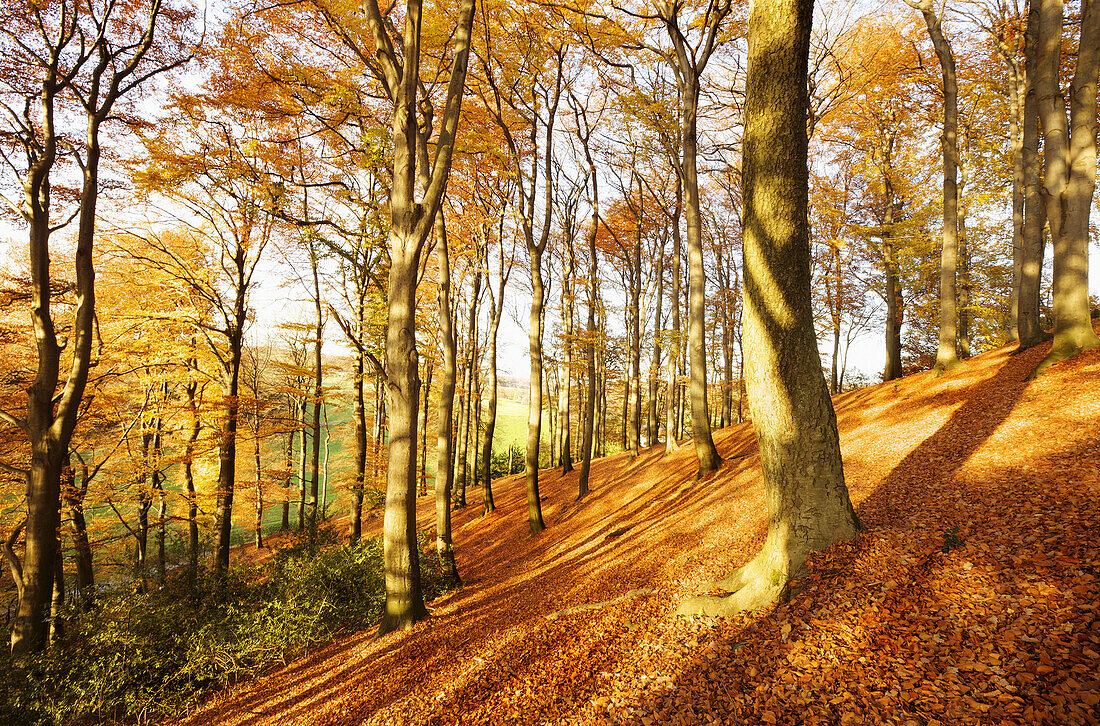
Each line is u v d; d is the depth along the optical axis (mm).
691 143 13562
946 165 13086
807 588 4770
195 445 13531
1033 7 12070
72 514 12516
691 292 13914
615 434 41844
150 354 13359
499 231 20016
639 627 5875
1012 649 3348
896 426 10641
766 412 5156
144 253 13922
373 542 12547
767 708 3678
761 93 4871
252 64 10805
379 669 6711
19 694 6234
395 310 7844
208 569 11508
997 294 21219
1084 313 9086
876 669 3633
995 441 7297
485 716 4957
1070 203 9195
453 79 7965
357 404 15648
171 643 7457
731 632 4859
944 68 12898
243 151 12172
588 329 20672
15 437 11641
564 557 11656
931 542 4801
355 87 11359
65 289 10359
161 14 10516
